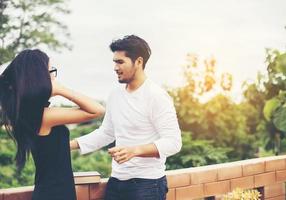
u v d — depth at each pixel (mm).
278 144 5281
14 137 2348
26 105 2305
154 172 2697
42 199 2316
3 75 2365
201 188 3387
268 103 4914
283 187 3967
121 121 2715
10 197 2627
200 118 6156
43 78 2320
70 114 2369
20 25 9453
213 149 5512
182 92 6418
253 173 3705
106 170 7906
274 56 5250
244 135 6176
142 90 2662
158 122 2600
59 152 2357
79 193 2861
